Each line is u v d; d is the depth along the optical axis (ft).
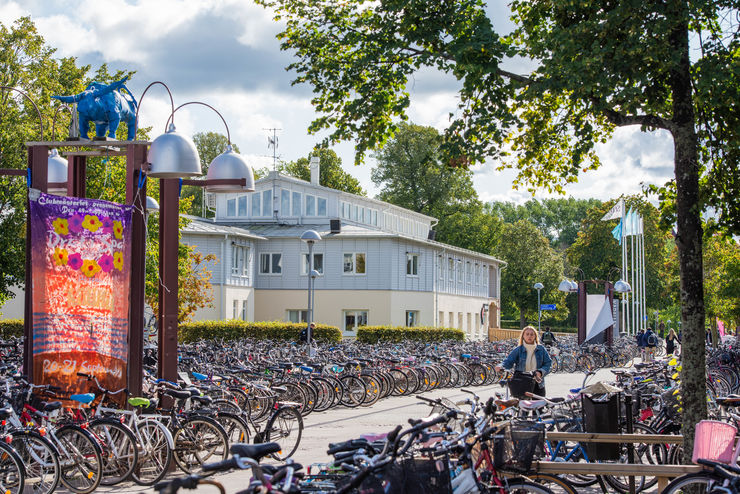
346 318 162.40
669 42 25.39
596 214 252.21
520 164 35.04
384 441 19.63
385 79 29.22
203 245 150.71
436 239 232.53
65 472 31.55
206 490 31.68
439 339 141.38
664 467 22.27
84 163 40.52
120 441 32.71
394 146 234.58
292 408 41.24
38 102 92.99
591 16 26.11
